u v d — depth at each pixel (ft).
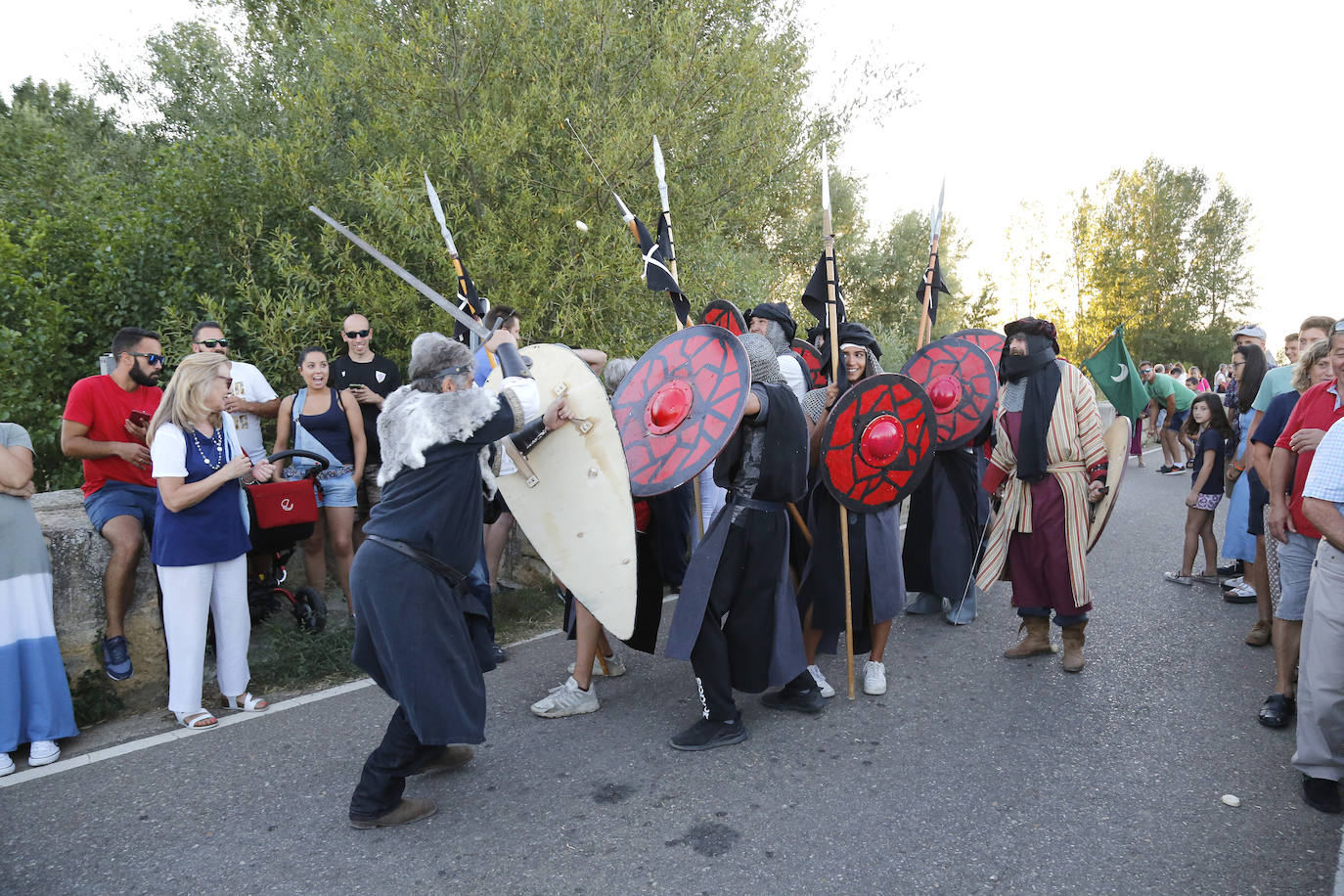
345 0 23.24
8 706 11.55
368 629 9.66
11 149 31.24
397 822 10.05
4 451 11.69
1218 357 124.36
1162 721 12.75
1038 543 14.88
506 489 12.45
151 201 23.66
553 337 23.17
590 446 12.11
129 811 10.48
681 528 14.08
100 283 21.97
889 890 8.73
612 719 13.14
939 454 17.08
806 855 9.37
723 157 25.95
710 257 25.91
